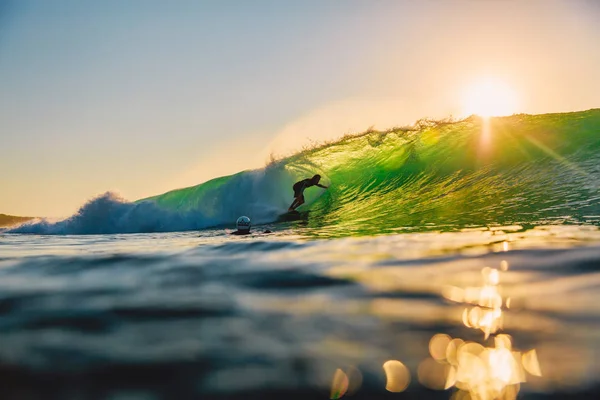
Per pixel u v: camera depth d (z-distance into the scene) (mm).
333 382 1998
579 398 1812
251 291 3559
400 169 16000
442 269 4156
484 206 10523
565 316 2691
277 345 2408
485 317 2748
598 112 16094
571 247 4855
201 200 16812
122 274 4422
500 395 1870
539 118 16453
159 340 2518
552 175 12320
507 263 4258
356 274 4066
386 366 2141
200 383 2010
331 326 2676
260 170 17062
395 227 8711
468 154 15266
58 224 16141
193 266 4742
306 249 5801
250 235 9531
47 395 1956
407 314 2863
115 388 1990
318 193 16219
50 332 2691
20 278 4367
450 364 2146
